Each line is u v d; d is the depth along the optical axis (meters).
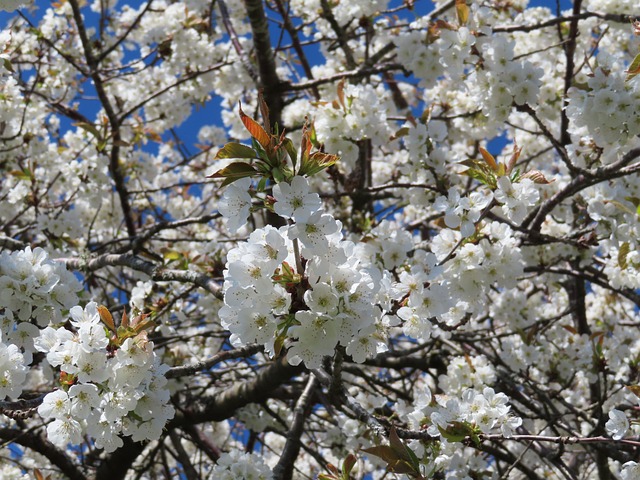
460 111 6.21
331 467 3.20
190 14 6.90
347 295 2.36
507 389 5.08
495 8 6.72
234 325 2.44
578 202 4.95
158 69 7.11
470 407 3.22
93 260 4.54
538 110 5.71
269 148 2.29
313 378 4.96
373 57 6.75
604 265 5.37
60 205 5.80
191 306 6.72
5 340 3.16
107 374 2.72
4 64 4.36
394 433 2.79
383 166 7.82
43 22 7.07
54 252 5.29
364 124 4.60
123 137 7.11
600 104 4.04
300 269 2.41
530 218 4.72
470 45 4.63
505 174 3.43
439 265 3.42
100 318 2.89
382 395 5.16
